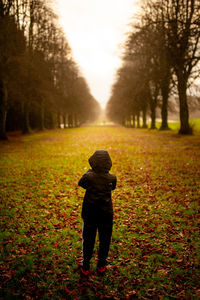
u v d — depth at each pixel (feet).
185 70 58.29
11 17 59.57
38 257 11.00
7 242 12.20
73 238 12.67
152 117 113.39
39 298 8.43
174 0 50.80
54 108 124.16
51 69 105.09
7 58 63.05
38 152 45.57
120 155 40.55
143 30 57.93
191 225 13.82
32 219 15.07
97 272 9.76
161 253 11.15
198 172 26.05
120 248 11.69
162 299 8.32
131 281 9.31
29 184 23.29
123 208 16.76
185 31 41.96
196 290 8.69
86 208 8.96
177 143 52.75
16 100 86.38
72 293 8.70
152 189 21.11
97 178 8.84
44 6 66.69
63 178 25.53
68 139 75.05
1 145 58.59
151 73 65.62
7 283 9.16
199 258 10.58
